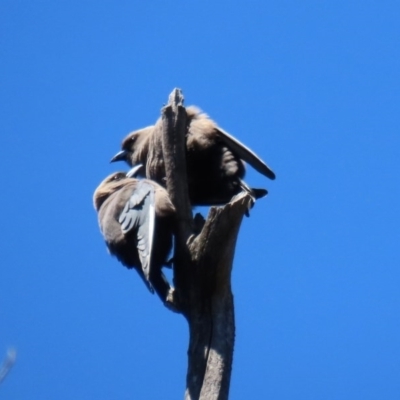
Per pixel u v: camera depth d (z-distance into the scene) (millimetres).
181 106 26000
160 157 28984
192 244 23812
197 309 23484
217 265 23250
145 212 26250
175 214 25375
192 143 29344
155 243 26125
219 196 29938
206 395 22234
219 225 22953
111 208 28859
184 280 23781
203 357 22844
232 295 23875
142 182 27812
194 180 29938
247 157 29312
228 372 22719
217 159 29531
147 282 25406
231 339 23188
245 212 23922
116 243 27906
